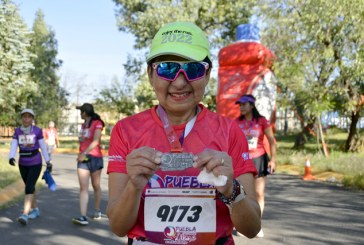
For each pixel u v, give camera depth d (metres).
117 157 2.10
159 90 2.06
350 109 18.56
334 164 15.68
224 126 2.13
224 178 1.79
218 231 2.02
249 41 18.53
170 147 2.05
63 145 35.38
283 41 17.95
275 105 18.47
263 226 7.04
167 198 1.98
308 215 8.00
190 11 28.95
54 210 8.53
